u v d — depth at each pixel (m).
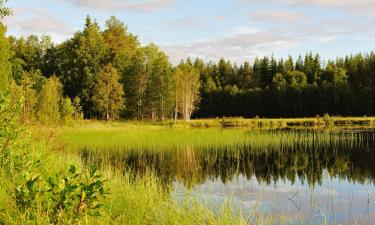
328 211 10.70
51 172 8.25
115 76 60.97
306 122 58.84
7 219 4.66
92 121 55.75
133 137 33.34
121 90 61.12
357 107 78.81
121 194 8.34
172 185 13.20
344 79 86.81
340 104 80.69
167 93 64.00
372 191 13.52
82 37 71.31
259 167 19.44
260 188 13.95
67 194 4.14
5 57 39.53
